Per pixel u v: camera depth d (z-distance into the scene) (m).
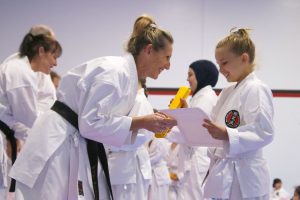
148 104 2.80
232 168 2.29
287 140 6.29
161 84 6.29
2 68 2.84
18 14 6.25
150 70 2.14
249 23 6.35
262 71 6.32
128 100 2.05
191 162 3.65
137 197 2.72
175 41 6.34
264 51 6.35
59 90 2.04
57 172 1.96
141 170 2.74
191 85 3.97
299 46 6.36
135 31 2.29
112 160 2.63
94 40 6.30
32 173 1.95
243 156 2.29
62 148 1.98
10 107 2.79
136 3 6.35
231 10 6.36
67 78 2.02
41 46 2.91
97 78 1.90
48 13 6.28
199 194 3.59
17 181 2.00
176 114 2.19
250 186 2.27
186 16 6.38
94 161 2.03
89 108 1.88
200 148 3.64
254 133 2.20
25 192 1.99
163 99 6.27
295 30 6.38
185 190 3.67
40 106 3.42
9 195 3.04
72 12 6.30
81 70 2.00
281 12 6.40
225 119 2.33
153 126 2.01
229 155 2.29
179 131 2.57
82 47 6.28
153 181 4.06
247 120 2.24
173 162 4.34
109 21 6.32
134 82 2.06
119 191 2.64
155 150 4.02
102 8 6.32
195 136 2.38
